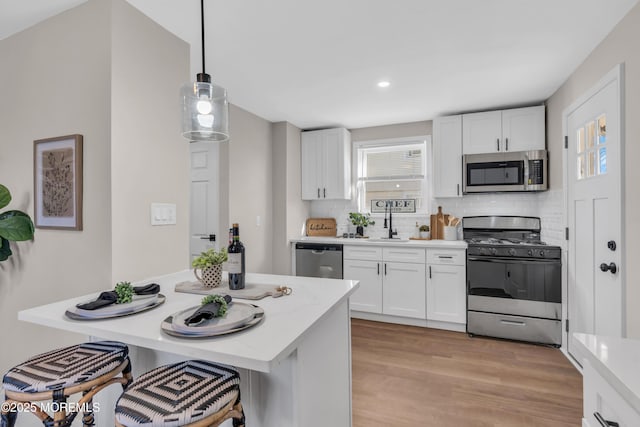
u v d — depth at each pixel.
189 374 1.07
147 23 1.80
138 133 1.75
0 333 2.01
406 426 1.78
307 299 1.37
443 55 2.24
